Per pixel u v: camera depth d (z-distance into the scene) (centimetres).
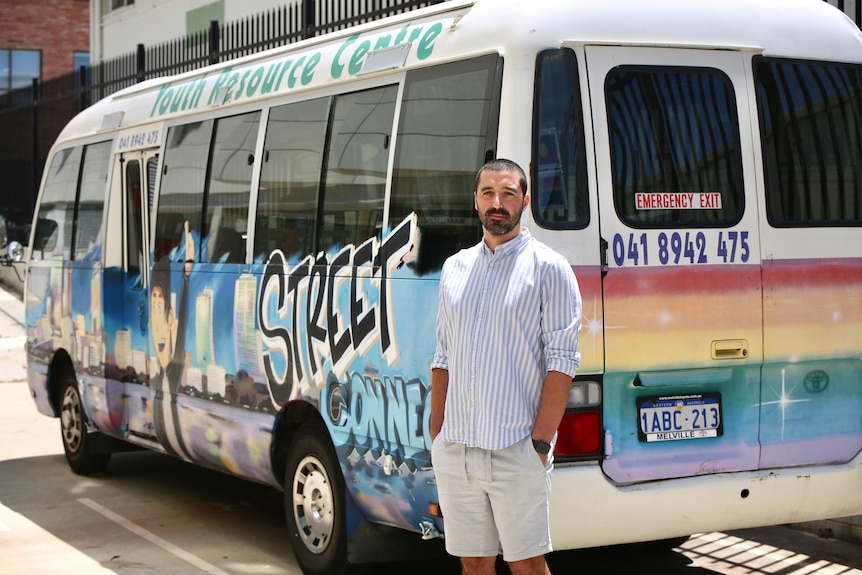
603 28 526
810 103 571
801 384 556
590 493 504
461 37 543
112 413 874
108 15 2233
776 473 547
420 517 541
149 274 814
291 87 664
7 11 3641
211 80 769
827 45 583
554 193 507
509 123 507
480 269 441
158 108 832
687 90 541
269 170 679
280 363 652
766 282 548
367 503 581
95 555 709
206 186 749
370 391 575
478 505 442
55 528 779
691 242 531
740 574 650
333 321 605
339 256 607
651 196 525
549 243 503
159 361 800
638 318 517
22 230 2394
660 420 522
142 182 851
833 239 566
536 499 434
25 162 2408
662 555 697
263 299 671
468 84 533
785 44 570
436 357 457
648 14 537
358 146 602
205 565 685
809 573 645
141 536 757
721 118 548
